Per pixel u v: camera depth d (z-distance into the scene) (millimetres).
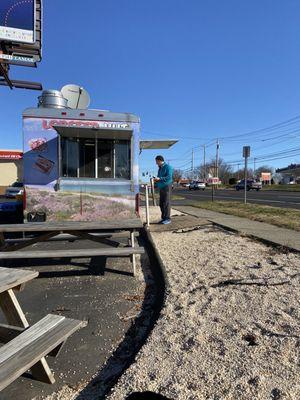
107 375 3443
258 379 2934
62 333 3115
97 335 4258
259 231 9555
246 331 3768
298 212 14883
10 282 3477
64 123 8586
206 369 3131
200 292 5023
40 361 3248
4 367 2613
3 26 10898
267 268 5980
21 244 6984
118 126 8766
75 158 8766
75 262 7398
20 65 11578
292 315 4098
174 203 22719
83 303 5254
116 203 8805
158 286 5848
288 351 3330
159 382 2994
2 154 38188
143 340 3871
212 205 19859
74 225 6477
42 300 5387
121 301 5320
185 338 3711
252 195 37719
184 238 9062
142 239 9414
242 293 4879
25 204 8508
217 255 7070
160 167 11141
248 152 20844
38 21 11359
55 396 3168
